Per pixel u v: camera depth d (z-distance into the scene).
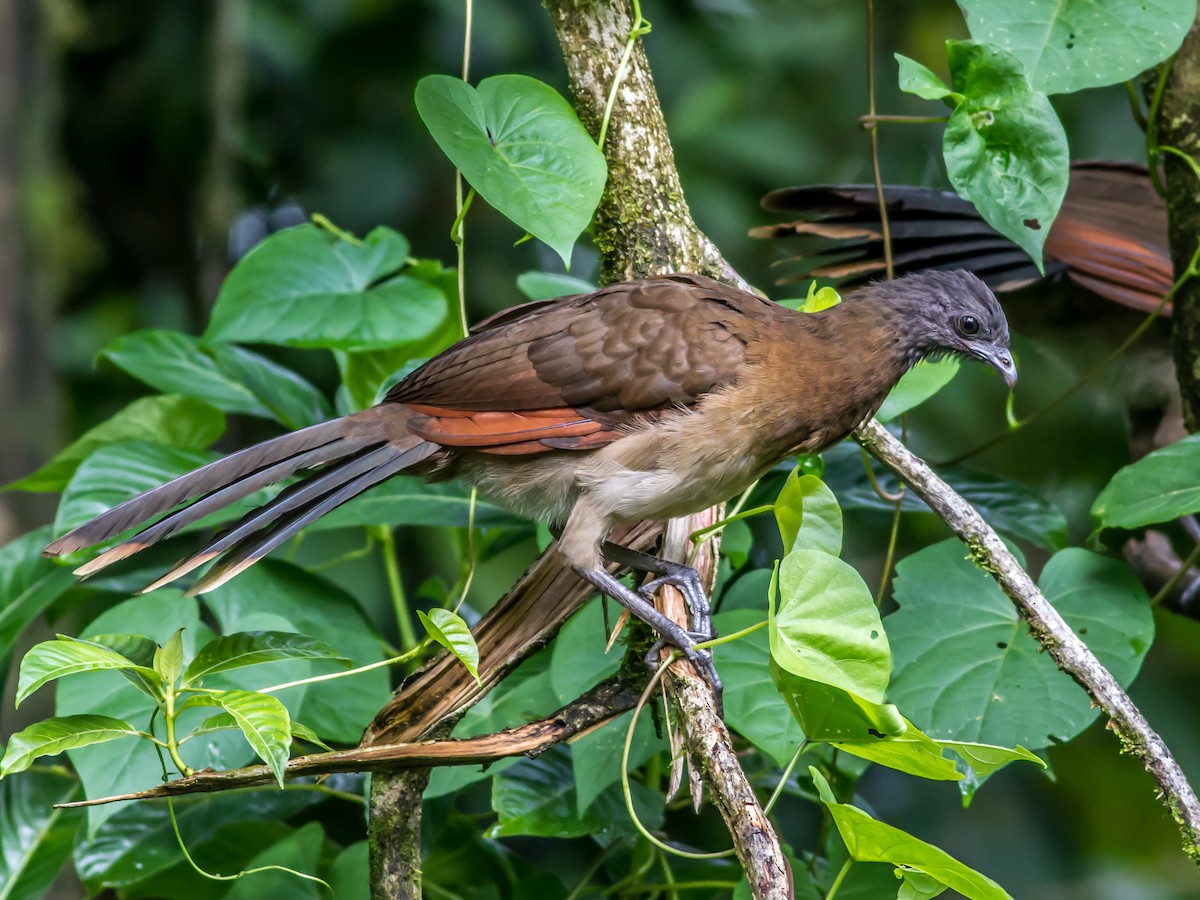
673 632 6.25
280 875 6.71
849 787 7.04
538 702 7.11
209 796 7.48
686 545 7.20
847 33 13.47
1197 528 9.94
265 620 6.71
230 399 7.98
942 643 6.80
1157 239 10.47
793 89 13.37
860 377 7.22
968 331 7.48
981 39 6.70
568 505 7.21
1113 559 7.01
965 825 11.80
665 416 7.02
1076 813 12.02
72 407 13.13
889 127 13.40
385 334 7.40
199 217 13.09
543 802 6.93
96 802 5.43
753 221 12.98
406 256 8.09
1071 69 6.64
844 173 13.41
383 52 12.76
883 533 11.49
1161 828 11.83
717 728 5.66
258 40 12.73
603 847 8.59
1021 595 6.32
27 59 11.95
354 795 7.41
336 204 12.90
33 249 11.88
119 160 13.16
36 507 11.12
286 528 6.70
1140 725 6.04
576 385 7.02
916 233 10.11
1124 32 6.66
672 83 13.12
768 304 7.48
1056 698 6.45
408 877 6.35
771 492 8.05
